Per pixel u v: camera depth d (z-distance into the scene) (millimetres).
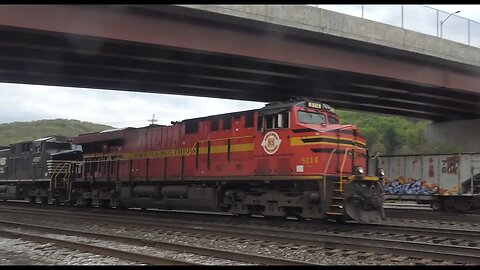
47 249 11508
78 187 28578
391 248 10547
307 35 24312
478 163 28562
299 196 16359
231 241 12719
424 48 28359
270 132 17328
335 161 16031
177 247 11141
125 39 20125
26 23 18219
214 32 22266
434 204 31266
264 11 22062
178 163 21203
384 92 33562
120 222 17625
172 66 25781
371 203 15844
